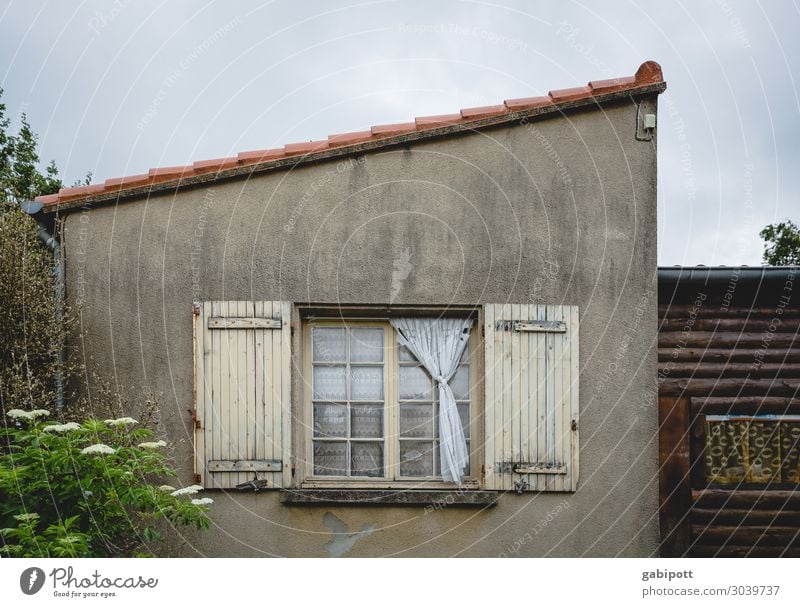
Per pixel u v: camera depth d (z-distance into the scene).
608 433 4.60
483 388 4.60
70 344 4.49
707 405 4.83
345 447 4.66
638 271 4.67
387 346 4.72
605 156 4.71
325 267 4.58
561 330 4.57
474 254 4.62
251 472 4.43
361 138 4.61
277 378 4.47
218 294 4.55
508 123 4.68
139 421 4.38
